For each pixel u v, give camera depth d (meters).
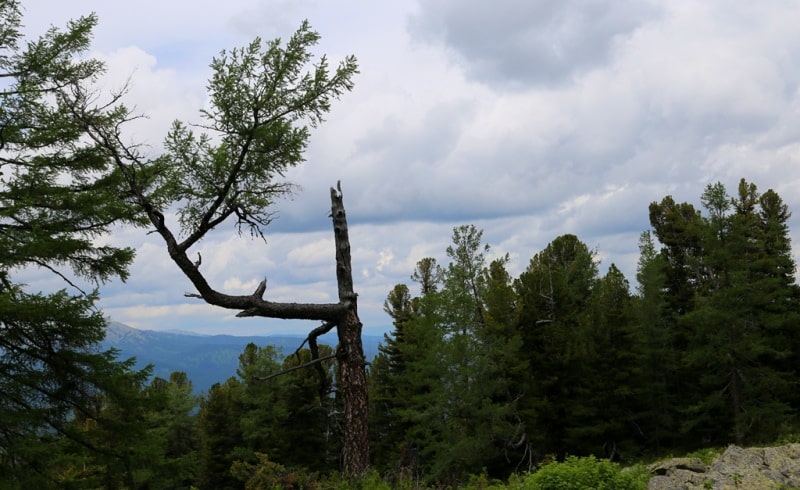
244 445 45.41
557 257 45.25
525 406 29.44
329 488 14.09
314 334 14.56
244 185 12.89
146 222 16.47
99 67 16.61
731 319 30.28
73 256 15.91
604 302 37.00
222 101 11.91
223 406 46.88
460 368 26.83
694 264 33.53
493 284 34.03
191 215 12.98
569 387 31.34
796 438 27.97
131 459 16.11
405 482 15.16
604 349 33.66
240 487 43.28
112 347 16.06
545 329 31.39
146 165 14.50
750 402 31.47
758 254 38.91
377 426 44.47
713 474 12.93
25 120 15.54
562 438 31.61
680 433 35.03
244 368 43.81
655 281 36.50
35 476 14.14
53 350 15.17
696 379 36.22
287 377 40.88
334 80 12.24
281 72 11.91
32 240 14.43
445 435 27.62
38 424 14.53
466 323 28.33
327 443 40.62
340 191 14.69
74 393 15.98
